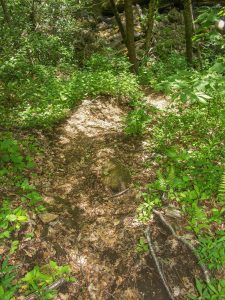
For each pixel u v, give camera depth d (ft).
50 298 6.19
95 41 24.58
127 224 7.70
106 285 6.66
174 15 25.67
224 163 8.89
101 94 13.94
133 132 10.98
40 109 11.80
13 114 11.89
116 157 9.95
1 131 10.69
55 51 20.13
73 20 24.70
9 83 14.01
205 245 6.95
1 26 19.30
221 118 10.28
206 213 7.83
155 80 16.69
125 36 19.74
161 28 24.71
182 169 9.05
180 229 7.43
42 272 6.61
